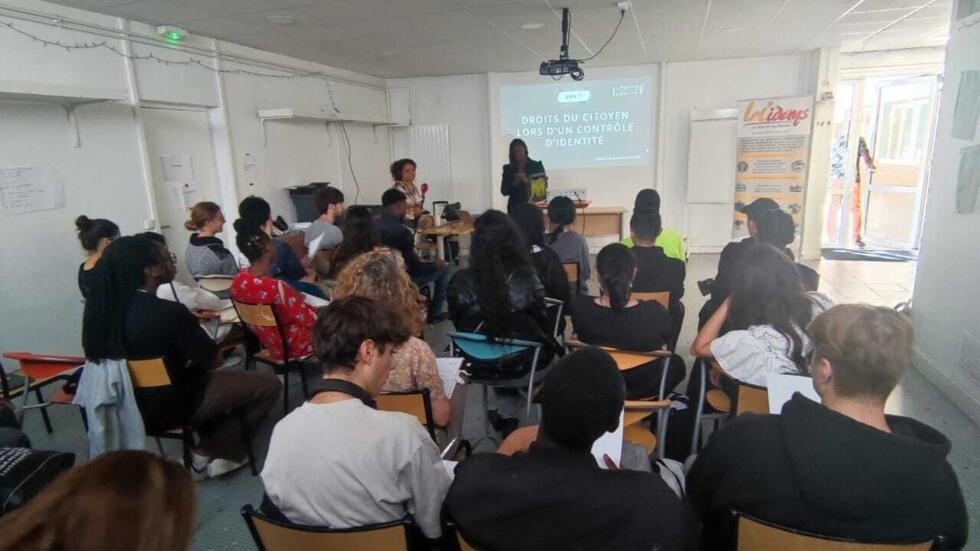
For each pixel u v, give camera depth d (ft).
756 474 3.43
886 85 24.57
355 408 3.88
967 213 9.98
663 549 2.91
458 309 8.46
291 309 9.16
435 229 18.08
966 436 9.04
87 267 10.48
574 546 3.01
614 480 3.01
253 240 9.39
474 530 3.21
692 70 24.35
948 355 10.57
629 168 25.95
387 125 27.27
